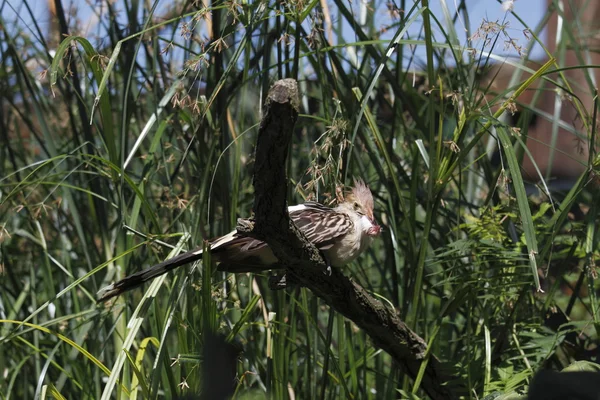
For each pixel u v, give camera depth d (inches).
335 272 130.0
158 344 134.3
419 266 142.7
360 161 168.1
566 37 167.5
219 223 164.9
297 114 94.6
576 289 160.4
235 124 170.6
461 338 156.9
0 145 193.5
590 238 146.7
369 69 173.9
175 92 149.1
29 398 174.2
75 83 164.6
